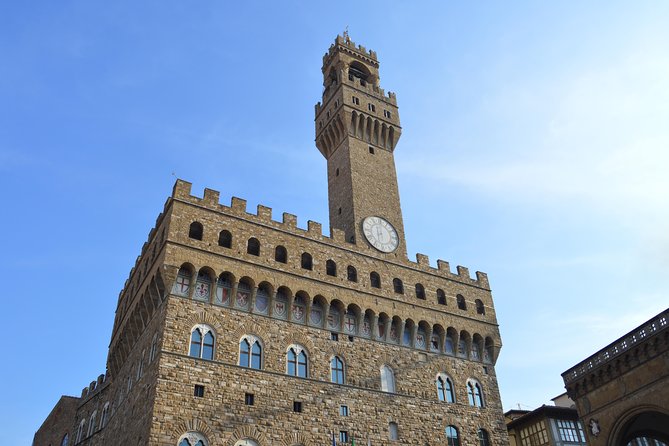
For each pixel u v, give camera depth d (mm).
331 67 92438
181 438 48688
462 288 76250
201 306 55750
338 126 83750
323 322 62531
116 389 68188
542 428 79688
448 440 63750
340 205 77750
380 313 66688
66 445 80188
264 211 64250
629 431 58344
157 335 54406
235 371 54188
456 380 68438
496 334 74938
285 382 56438
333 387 59156
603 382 59062
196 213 59219
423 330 69812
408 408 62812
